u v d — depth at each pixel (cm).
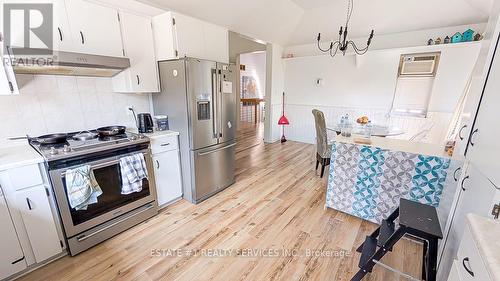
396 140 236
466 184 130
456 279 84
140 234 207
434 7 326
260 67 920
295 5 377
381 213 216
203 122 253
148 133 240
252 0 328
